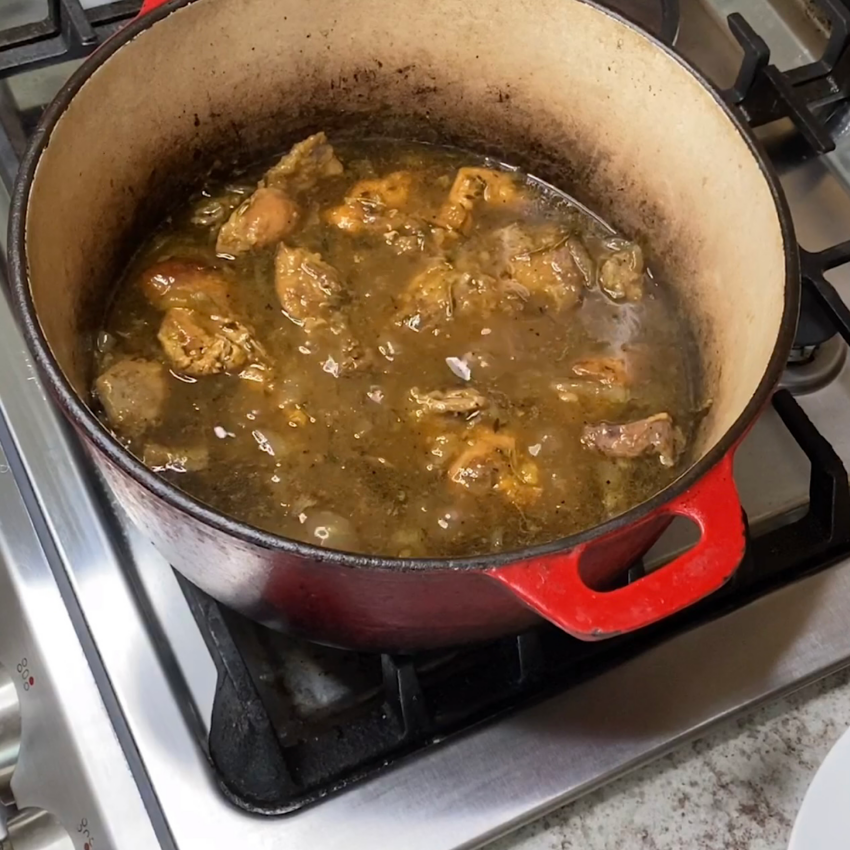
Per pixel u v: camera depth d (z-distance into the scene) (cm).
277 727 43
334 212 54
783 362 38
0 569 45
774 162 59
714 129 47
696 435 48
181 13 46
